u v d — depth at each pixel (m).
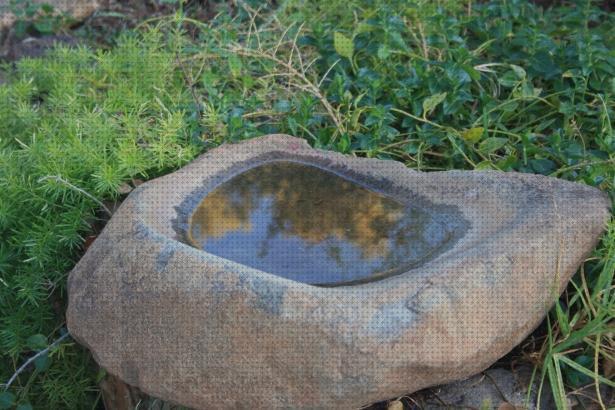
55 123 1.46
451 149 1.45
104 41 1.88
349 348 0.98
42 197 1.32
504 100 1.53
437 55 1.60
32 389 1.34
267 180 1.23
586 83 1.46
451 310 1.01
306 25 1.69
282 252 1.12
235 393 1.02
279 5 1.78
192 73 1.60
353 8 1.71
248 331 1.01
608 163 1.32
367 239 1.14
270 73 1.55
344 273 1.09
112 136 1.36
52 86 1.59
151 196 1.18
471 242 1.10
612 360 1.15
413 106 1.46
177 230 1.14
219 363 1.02
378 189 1.21
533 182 1.18
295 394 1.00
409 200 1.19
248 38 1.56
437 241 1.12
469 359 1.02
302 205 1.19
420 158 1.44
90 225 1.31
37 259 1.27
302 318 1.00
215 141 1.40
